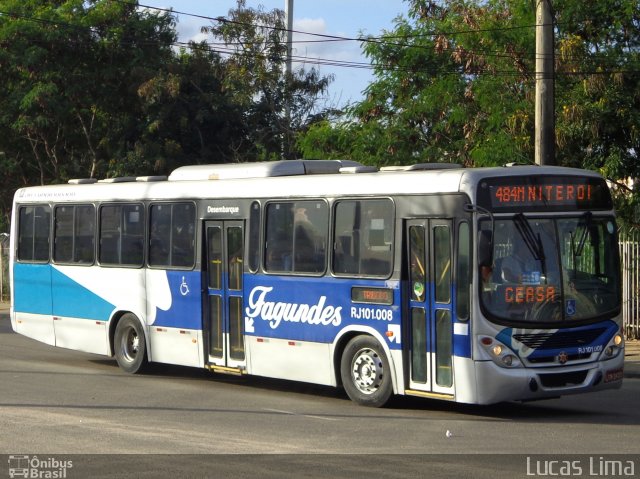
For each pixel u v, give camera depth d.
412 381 12.46
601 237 12.59
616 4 21.05
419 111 25.09
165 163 31.52
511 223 11.96
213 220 15.10
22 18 30.53
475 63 22.83
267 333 14.21
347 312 13.15
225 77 33.81
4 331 24.22
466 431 11.20
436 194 12.19
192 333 15.34
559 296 12.10
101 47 31.31
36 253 18.52
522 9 22.12
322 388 15.03
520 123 21.28
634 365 17.25
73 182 18.12
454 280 11.92
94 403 13.30
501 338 11.70
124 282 16.61
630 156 20.73
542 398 11.95
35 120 30.77
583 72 20.39
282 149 33.88
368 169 13.80
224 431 11.17
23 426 11.46
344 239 13.26
